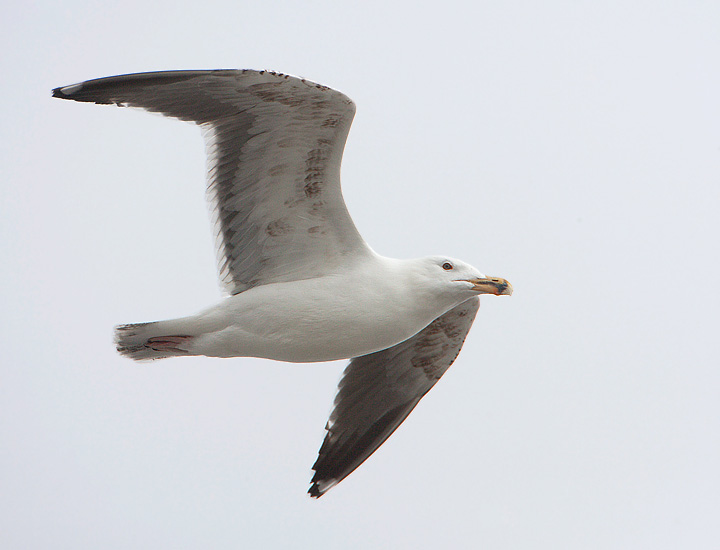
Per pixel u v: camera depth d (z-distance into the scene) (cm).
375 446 1546
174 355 1311
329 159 1220
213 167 1252
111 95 1198
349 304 1277
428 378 1539
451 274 1315
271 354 1304
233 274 1305
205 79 1170
